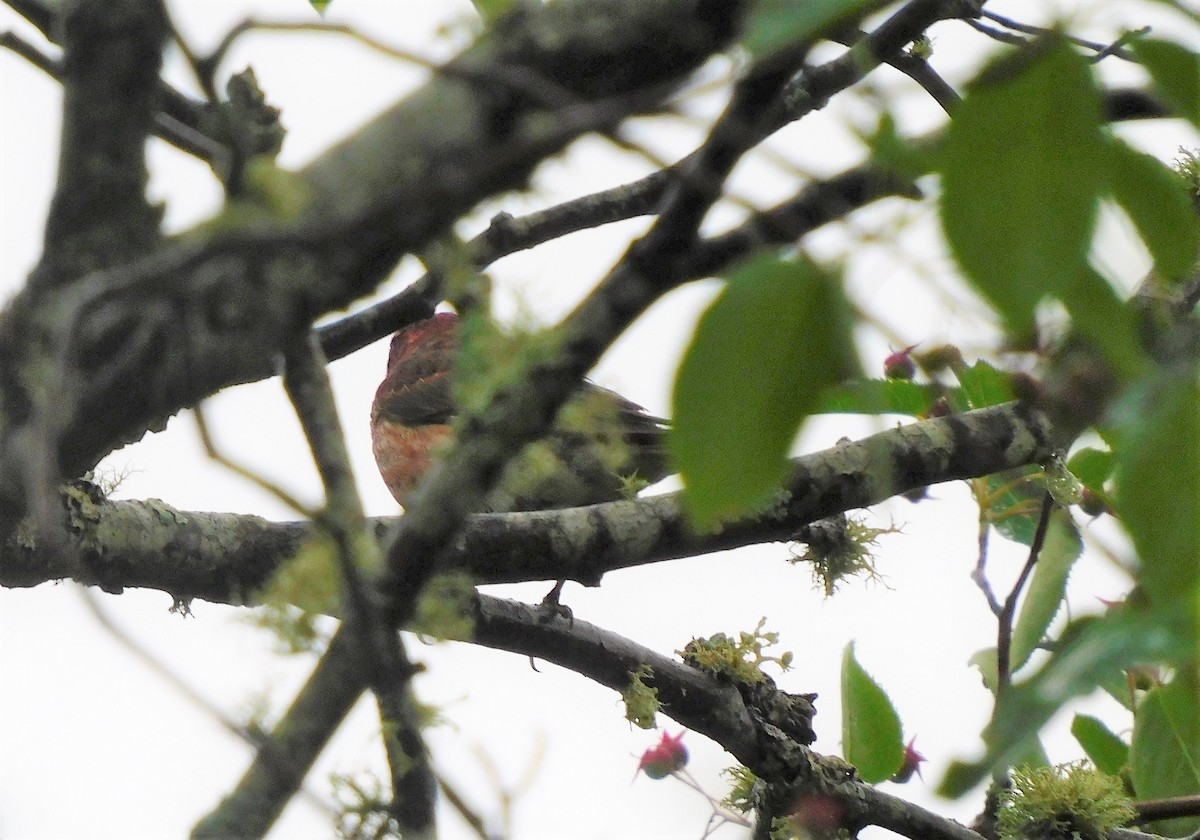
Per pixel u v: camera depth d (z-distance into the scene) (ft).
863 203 7.25
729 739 22.76
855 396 6.68
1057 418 7.40
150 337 11.91
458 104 11.37
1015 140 6.15
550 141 9.49
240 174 10.00
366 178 11.32
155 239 12.04
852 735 21.58
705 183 8.61
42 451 9.41
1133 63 6.39
